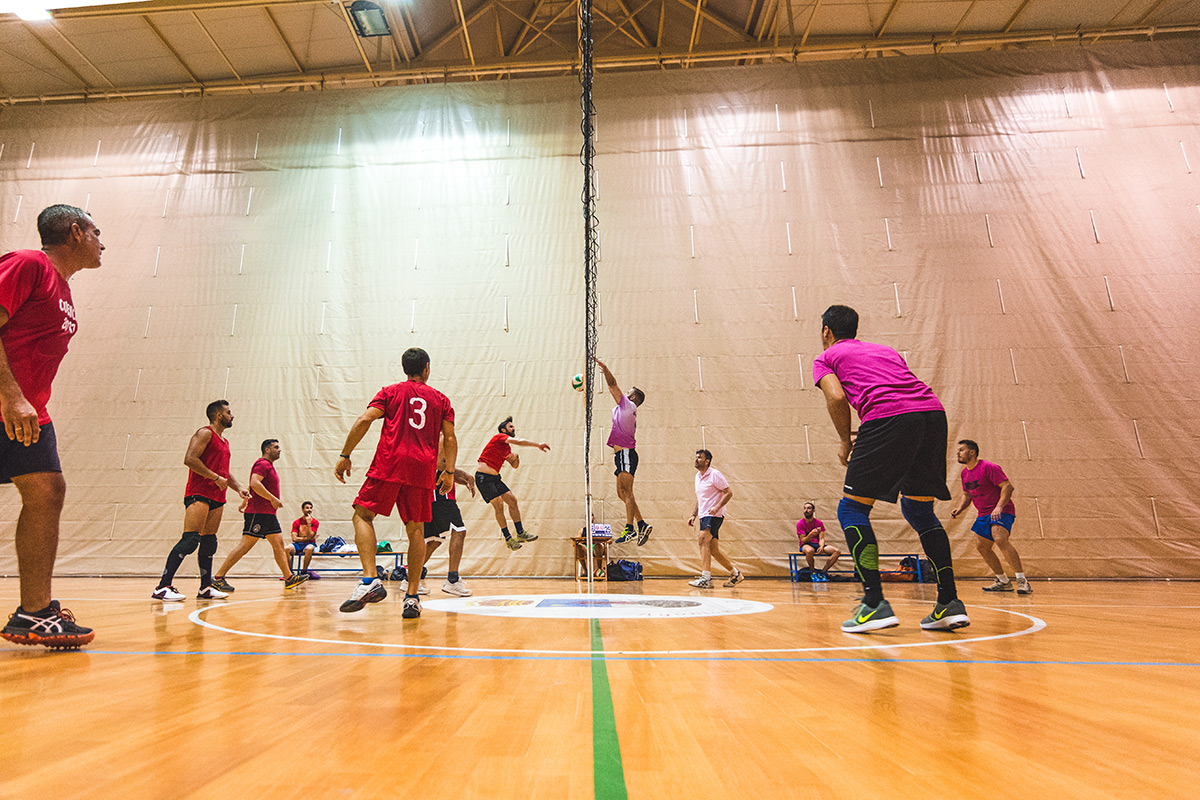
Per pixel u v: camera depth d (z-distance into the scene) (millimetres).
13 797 641
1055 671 1540
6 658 1716
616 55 10281
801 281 8922
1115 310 8539
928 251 8898
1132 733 950
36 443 1923
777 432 8469
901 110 9469
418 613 2986
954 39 9984
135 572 8383
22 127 10109
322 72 10523
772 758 817
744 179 9336
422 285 9203
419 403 3262
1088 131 9227
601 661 1689
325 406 8867
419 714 1066
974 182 9117
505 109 9805
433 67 10367
